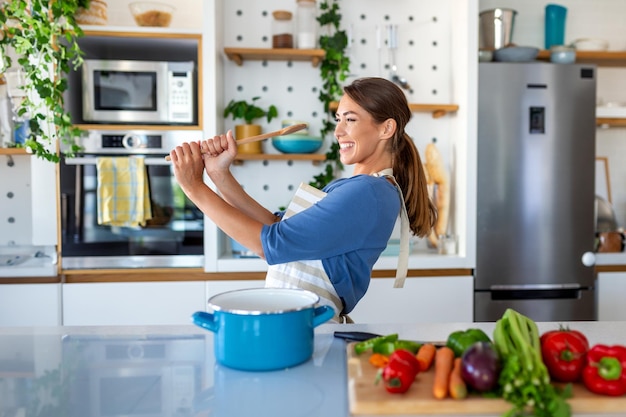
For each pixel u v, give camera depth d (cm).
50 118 235
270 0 290
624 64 311
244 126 276
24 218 282
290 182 294
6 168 281
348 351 92
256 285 252
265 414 73
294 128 123
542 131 261
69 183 246
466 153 259
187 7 296
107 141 248
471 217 258
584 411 74
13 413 73
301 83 292
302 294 100
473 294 260
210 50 251
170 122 253
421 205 139
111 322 249
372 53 296
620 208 320
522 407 69
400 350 80
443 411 72
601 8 313
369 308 255
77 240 247
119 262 249
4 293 244
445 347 86
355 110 131
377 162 136
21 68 250
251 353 89
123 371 90
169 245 251
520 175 261
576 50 290
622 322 122
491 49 278
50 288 245
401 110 133
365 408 72
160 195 249
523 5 310
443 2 296
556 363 79
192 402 77
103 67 248
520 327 80
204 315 95
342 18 295
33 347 104
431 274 258
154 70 250
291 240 109
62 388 83
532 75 260
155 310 250
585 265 263
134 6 256
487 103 260
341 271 122
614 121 287
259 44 291
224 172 128
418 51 297
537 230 261
